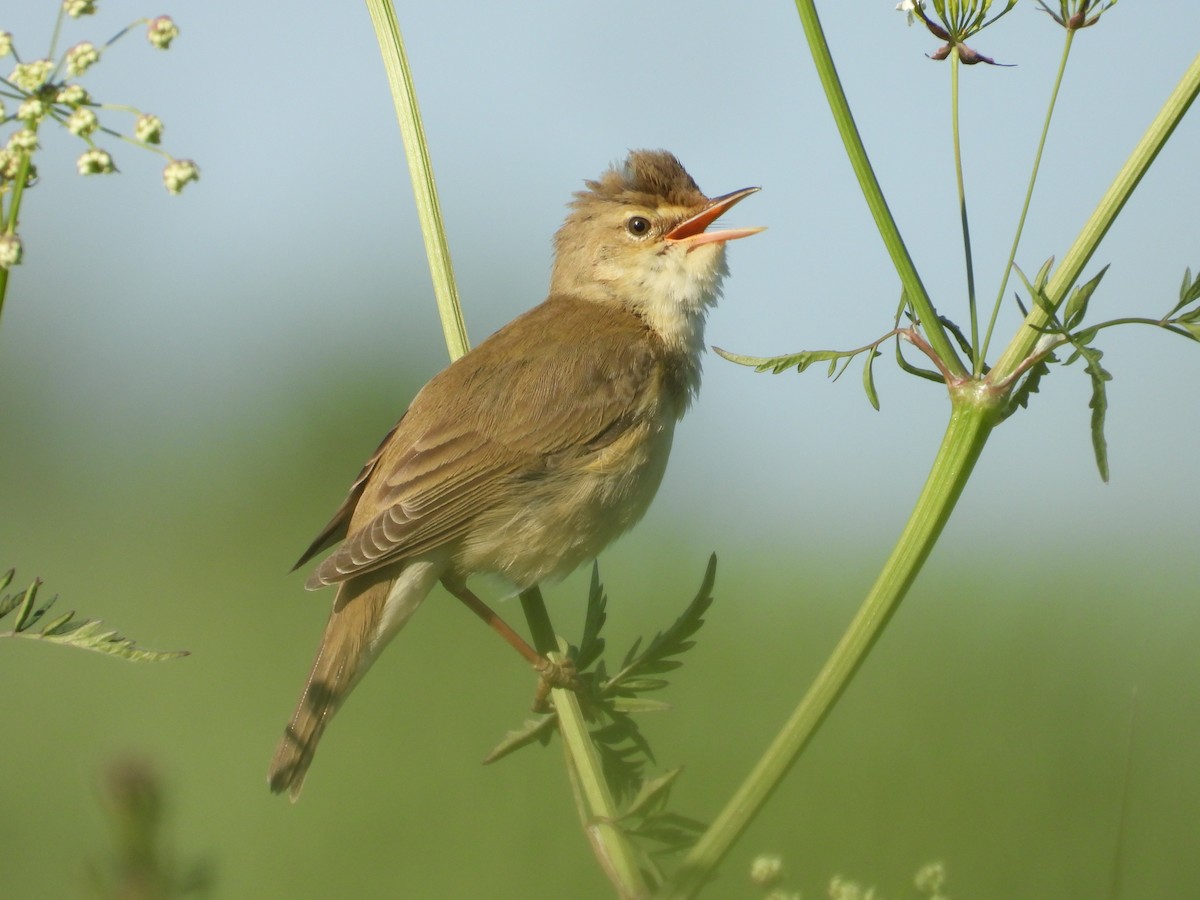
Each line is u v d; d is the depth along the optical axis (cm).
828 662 447
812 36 476
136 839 225
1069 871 832
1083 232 464
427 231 669
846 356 494
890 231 475
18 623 337
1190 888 816
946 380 473
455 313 665
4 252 327
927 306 474
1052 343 469
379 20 654
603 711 545
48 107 335
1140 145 466
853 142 475
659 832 455
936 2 473
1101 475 446
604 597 556
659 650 546
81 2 337
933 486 467
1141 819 886
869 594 457
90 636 338
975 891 809
